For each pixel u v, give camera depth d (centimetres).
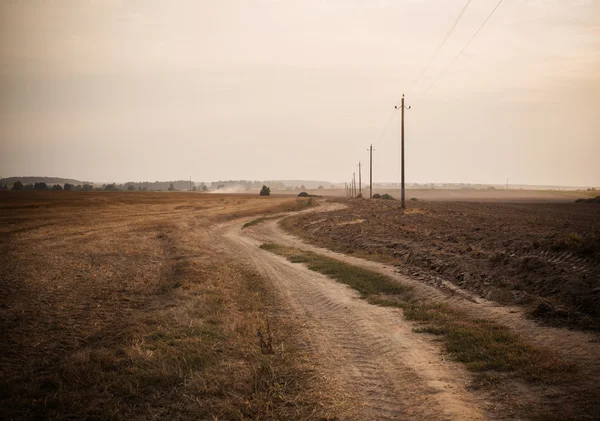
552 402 661
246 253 2811
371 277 1825
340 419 657
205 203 9356
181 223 4797
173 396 728
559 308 1119
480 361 848
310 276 1972
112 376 784
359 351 976
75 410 667
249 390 755
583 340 934
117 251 2625
